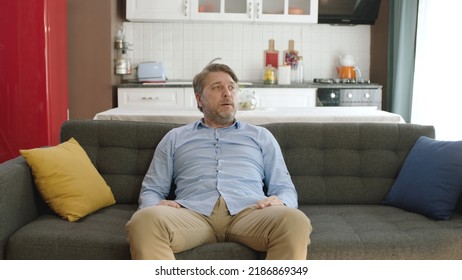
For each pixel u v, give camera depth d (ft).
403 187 8.02
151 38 18.01
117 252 6.32
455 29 14.16
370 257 6.48
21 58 13.79
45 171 7.21
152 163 7.91
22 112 13.92
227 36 18.20
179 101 16.42
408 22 16.16
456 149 7.73
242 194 7.23
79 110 16.01
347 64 18.07
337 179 8.46
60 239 6.37
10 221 6.55
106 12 15.74
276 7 17.43
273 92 16.70
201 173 7.54
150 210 6.12
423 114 15.58
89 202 7.36
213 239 6.82
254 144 7.97
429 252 6.56
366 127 8.68
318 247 6.43
